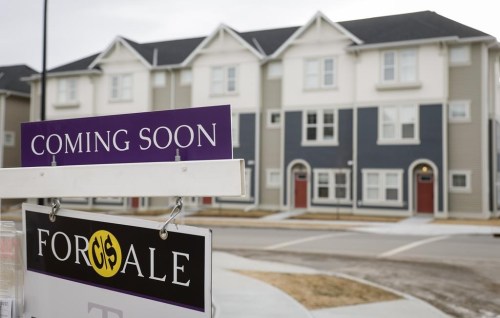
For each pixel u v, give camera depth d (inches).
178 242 68.0
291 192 1061.1
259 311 269.7
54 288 82.7
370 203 974.4
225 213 997.8
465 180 935.7
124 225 74.0
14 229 87.9
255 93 1096.2
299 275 384.5
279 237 661.3
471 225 797.2
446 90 935.7
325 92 1036.5
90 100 1232.8
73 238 80.5
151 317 70.7
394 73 972.6
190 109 70.2
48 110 1272.1
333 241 618.5
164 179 68.4
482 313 286.0
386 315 270.7
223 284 342.3
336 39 1024.2
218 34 1123.3
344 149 1018.1
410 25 993.5
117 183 72.4
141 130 74.7
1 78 1428.4
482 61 932.6
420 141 945.5
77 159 80.7
